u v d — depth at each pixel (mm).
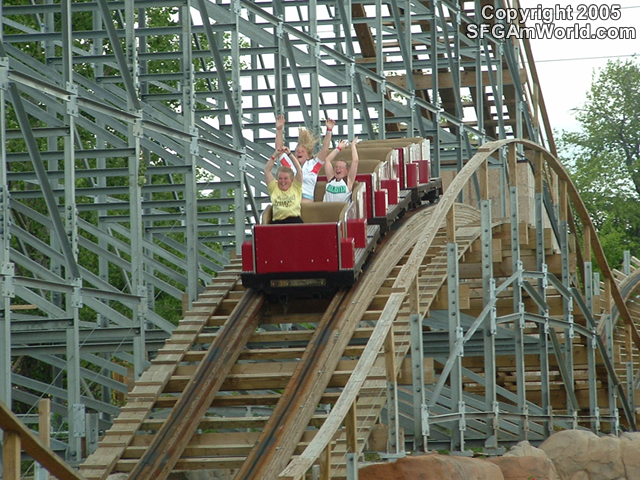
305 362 30781
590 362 50156
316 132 54688
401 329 32812
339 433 28562
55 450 32344
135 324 36438
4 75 30328
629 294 68188
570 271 51594
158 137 52688
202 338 34219
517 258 42750
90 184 52781
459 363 35125
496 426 37625
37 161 31781
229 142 57500
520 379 41906
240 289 38031
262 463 26297
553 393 52156
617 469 39781
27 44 63719
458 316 35312
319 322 33562
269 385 31375
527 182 82188
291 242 34094
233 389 31641
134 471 27328
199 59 77938
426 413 31172
